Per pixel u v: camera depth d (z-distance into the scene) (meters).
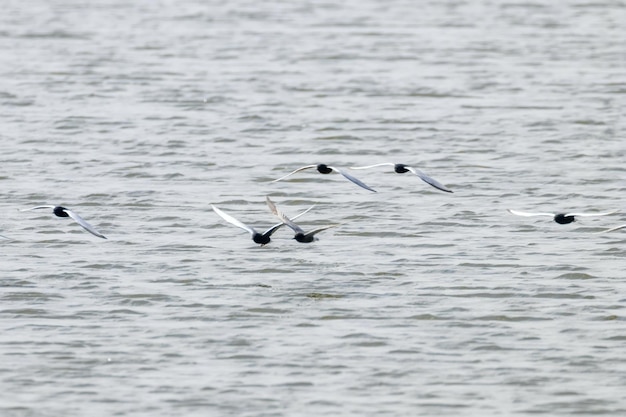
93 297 31.94
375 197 40.50
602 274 33.50
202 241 36.34
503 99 53.47
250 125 49.16
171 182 42.00
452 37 67.75
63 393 26.78
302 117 50.38
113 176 42.53
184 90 54.81
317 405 26.31
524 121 49.75
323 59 61.88
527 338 29.50
